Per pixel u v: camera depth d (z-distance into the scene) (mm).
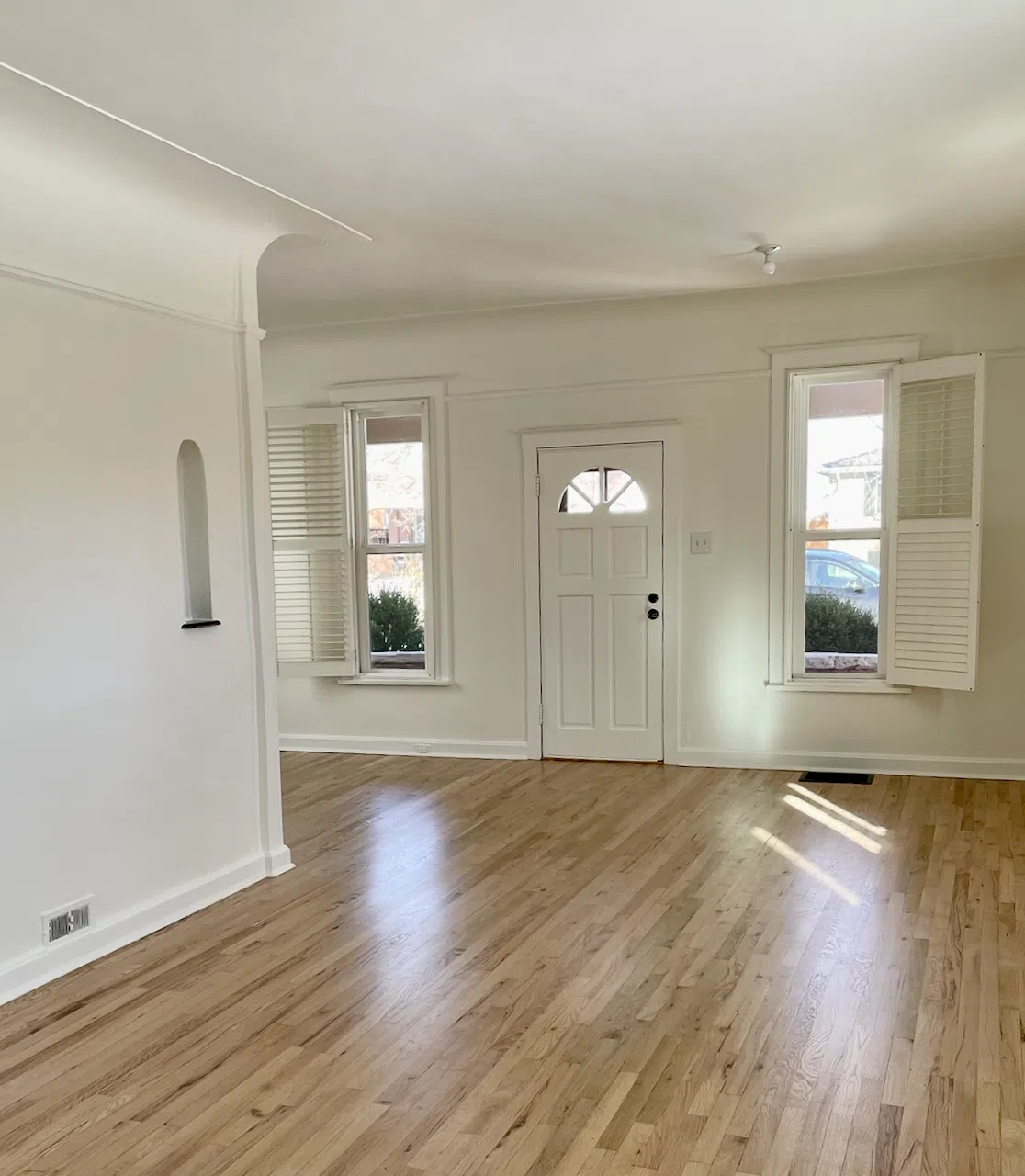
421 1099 2357
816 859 4035
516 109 2938
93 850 3275
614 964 3094
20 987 2988
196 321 3730
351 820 4805
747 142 3236
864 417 5418
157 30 2426
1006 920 3355
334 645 6188
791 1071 2436
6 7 2301
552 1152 2135
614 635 5809
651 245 4391
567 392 5785
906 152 3346
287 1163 2123
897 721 5367
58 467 3174
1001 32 2533
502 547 5969
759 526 5523
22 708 3039
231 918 3584
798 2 2365
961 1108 2260
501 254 4449
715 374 5535
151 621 3523
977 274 5004
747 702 5609
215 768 3818
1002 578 5133
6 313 3006
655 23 2451
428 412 6020
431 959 3170
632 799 5020
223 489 3879
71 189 3191
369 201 3699
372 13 2367
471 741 6102
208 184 3447
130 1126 2279
